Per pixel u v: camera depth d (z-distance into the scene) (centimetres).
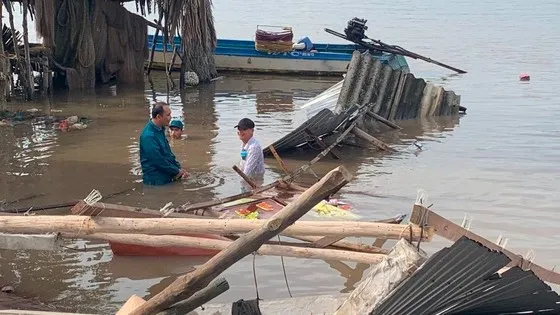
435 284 454
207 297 484
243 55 2591
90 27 2181
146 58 2427
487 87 2164
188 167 1214
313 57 2545
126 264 790
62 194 1052
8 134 1486
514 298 473
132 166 1223
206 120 1681
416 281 450
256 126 1606
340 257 645
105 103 1933
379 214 952
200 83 2364
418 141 1456
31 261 800
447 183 1120
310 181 1145
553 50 3019
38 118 1677
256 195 966
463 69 2539
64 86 2203
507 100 1945
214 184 1108
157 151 1094
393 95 1688
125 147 1370
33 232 582
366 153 1348
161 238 641
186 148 1364
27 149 1347
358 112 1417
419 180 1141
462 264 441
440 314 477
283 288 725
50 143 1400
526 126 1595
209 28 2362
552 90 2086
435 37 3547
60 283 743
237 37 3594
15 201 1009
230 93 2148
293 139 1305
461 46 3188
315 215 930
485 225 916
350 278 750
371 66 1675
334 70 2542
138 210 731
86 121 1638
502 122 1648
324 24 4278
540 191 1073
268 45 2562
